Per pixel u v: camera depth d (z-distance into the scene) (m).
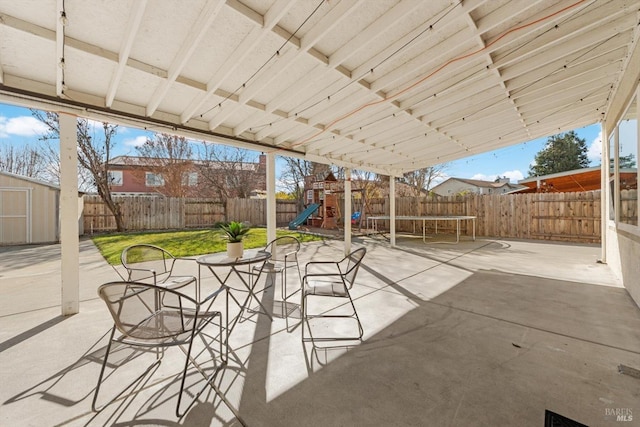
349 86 3.03
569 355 2.16
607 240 5.20
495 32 2.35
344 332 2.60
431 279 4.40
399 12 1.98
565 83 3.52
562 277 4.46
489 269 5.05
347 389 1.79
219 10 1.81
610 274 4.61
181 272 4.84
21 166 16.72
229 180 16.22
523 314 2.98
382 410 1.61
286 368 2.03
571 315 2.95
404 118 3.98
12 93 2.60
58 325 2.75
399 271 4.92
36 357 2.19
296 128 4.39
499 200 9.69
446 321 2.82
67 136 2.98
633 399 1.66
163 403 1.68
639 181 2.97
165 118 3.63
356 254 2.76
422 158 6.88
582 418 1.51
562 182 11.04
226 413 1.60
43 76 2.65
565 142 17.77
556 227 8.61
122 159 15.99
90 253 6.57
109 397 1.74
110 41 2.20
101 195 10.83
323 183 13.71
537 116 4.66
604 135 5.07
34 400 1.71
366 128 4.43
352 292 3.77
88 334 2.56
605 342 2.36
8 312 3.08
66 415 1.58
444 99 3.47
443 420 1.52
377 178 15.19
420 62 2.59
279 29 2.13
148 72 2.54
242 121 4.12
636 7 2.18
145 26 2.06
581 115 4.98
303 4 1.94
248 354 2.23
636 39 2.68
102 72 2.59
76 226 3.04
